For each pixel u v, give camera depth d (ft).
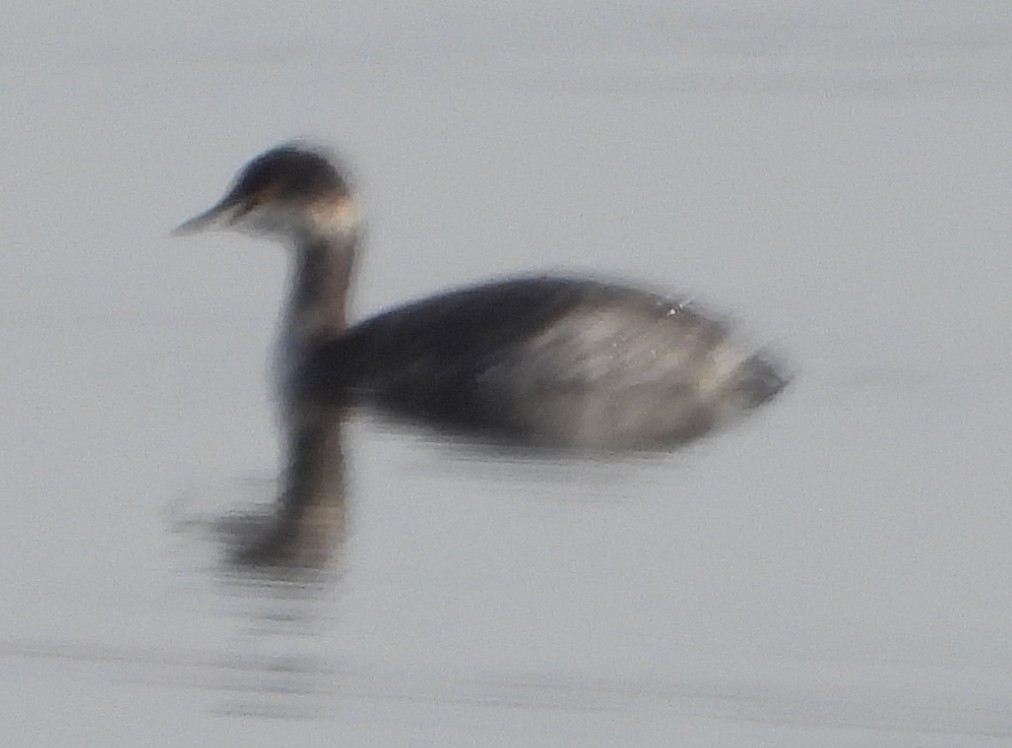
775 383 60.39
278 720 44.29
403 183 80.23
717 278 70.23
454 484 55.21
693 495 54.60
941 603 49.39
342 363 60.75
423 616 48.55
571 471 56.08
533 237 74.49
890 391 60.54
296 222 63.10
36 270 70.74
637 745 43.06
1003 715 44.29
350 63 97.60
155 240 73.87
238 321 66.64
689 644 47.42
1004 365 62.39
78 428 58.65
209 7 106.63
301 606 48.98
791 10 108.68
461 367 59.11
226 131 86.58
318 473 55.93
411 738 43.37
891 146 83.92
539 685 45.57
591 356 58.54
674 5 110.11
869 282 69.36
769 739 43.39
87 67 95.45
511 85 93.86
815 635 47.75
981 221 75.00
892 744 43.34
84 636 47.60
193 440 58.03
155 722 44.16
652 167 81.76
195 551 51.75
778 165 81.76
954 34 102.37
